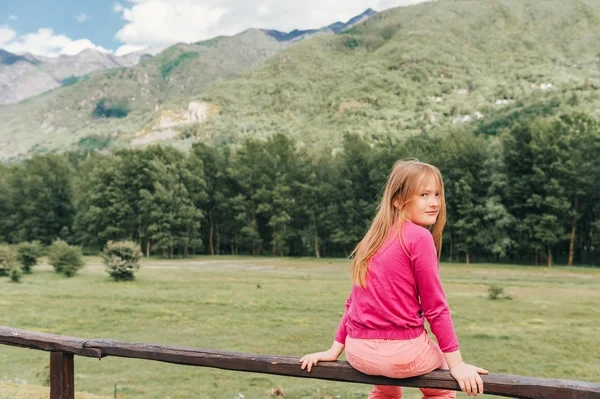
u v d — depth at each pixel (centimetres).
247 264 5788
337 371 231
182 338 1627
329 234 7719
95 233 7756
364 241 227
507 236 6028
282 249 7712
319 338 1619
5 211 8050
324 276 3981
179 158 8538
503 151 6475
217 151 8962
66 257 3869
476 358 1353
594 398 183
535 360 1325
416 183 220
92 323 1895
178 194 7775
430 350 215
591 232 5931
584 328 1753
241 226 8256
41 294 2723
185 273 4225
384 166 6988
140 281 3522
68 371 311
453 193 6506
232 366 253
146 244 7950
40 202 8006
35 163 8225
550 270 4922
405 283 210
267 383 1064
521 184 6100
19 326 1833
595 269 5038
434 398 227
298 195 8031
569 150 6019
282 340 1589
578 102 14188
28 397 522
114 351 288
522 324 1834
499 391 198
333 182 7619
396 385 219
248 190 8306
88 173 8512
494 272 4672
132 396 966
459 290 3023
